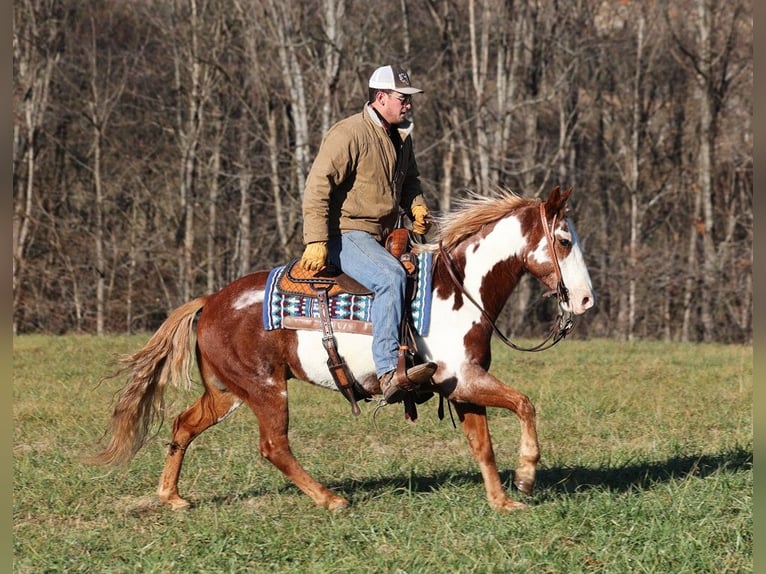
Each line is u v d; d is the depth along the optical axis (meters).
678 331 35.75
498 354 19.22
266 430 8.06
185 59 36.75
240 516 7.77
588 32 36.41
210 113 36.19
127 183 38.91
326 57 30.31
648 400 13.43
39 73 37.84
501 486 7.79
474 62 32.84
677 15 37.19
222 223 38.59
